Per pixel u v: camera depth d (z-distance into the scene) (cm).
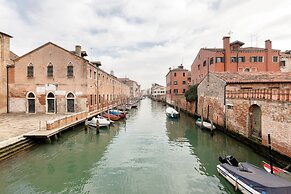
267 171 866
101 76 3131
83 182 917
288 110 973
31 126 1634
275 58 3422
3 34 2405
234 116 1644
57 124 1589
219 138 1728
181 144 1566
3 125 1673
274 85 1631
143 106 5881
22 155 1205
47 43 2405
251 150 1338
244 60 3375
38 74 2428
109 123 2170
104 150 1401
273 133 1102
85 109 2380
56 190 843
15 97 2458
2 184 878
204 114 2522
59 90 2405
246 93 1445
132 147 1485
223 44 3403
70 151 1361
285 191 651
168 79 6531
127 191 841
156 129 2194
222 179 932
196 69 4416
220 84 1936
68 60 2389
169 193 823
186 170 1052
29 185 877
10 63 2548
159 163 1158
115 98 4594
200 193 820
